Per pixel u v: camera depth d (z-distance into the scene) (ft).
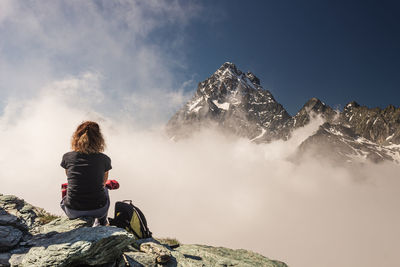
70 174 8.21
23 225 8.46
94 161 8.23
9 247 7.24
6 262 6.77
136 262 7.89
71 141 8.38
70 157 8.22
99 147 8.35
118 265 7.34
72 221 8.33
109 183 9.53
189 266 8.77
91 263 6.86
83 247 6.68
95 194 8.31
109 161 8.61
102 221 8.99
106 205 8.71
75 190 8.14
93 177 8.21
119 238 7.16
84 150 8.11
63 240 7.18
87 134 8.19
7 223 8.21
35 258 6.70
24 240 7.83
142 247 8.86
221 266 9.50
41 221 9.48
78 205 8.25
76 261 6.87
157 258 8.39
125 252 8.26
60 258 6.49
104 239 6.93
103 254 6.94
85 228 7.61
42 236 7.77
